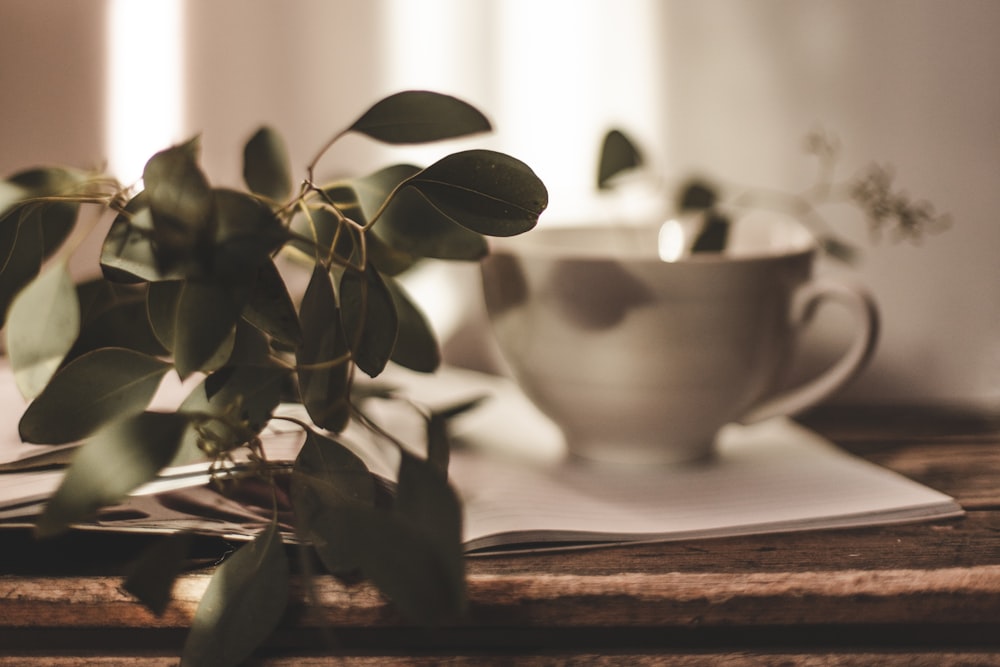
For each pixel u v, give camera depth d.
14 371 0.43
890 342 0.59
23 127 0.57
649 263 0.45
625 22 0.58
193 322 0.39
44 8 0.57
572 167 0.58
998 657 0.41
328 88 0.58
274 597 0.39
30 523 0.40
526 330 0.47
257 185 0.49
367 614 0.41
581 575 0.41
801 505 0.45
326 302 0.41
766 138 0.58
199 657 0.38
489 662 0.41
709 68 0.58
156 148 0.58
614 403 0.47
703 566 0.42
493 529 0.42
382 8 0.57
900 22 0.57
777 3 0.57
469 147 0.58
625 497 0.46
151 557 0.40
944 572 0.41
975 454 0.51
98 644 0.41
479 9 0.57
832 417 0.56
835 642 0.42
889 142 0.58
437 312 0.60
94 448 0.38
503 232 0.42
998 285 0.59
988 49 0.57
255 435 0.40
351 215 0.45
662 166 0.58
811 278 0.49
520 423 0.53
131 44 0.57
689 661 0.41
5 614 0.40
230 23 0.57
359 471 0.41
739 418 0.49
